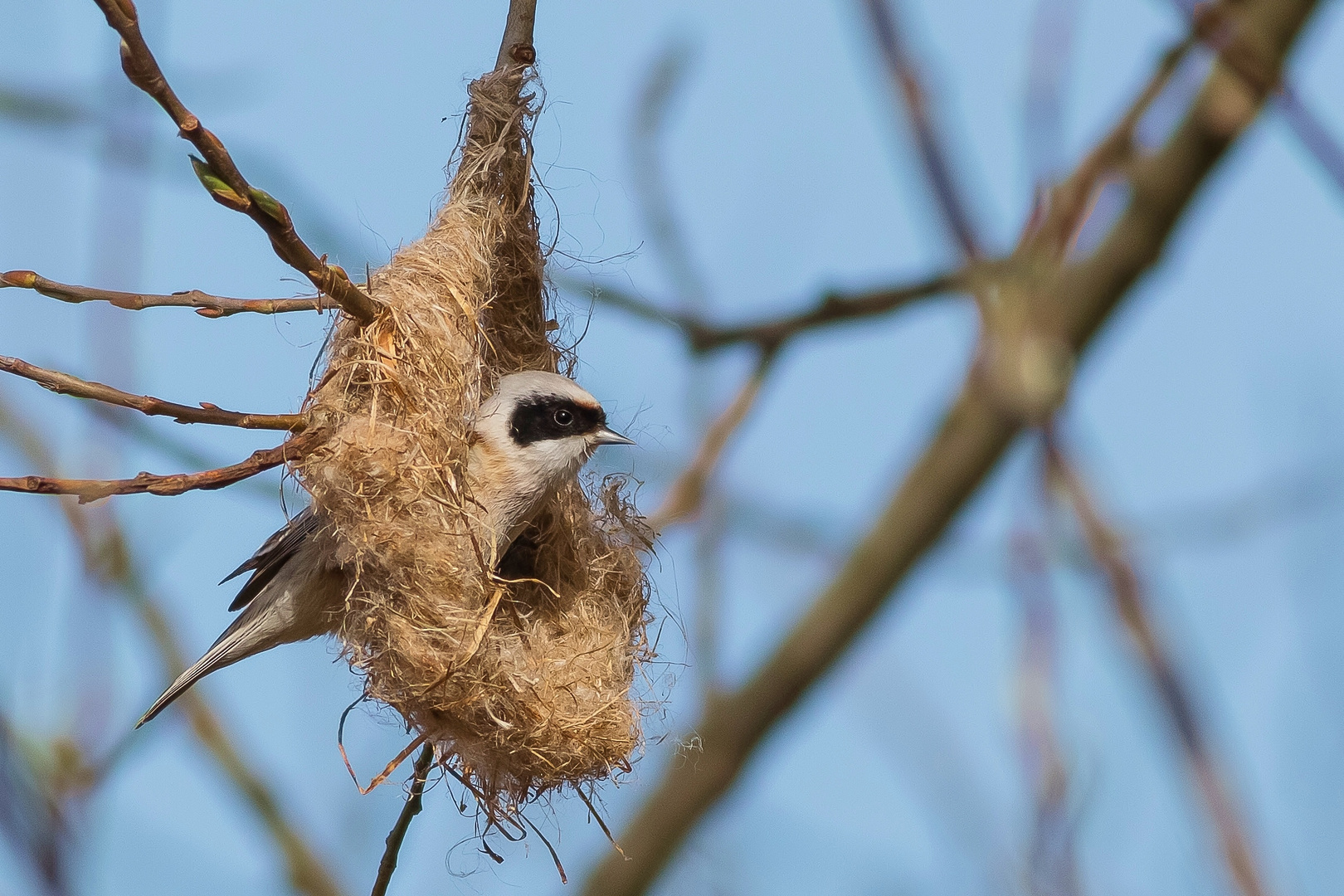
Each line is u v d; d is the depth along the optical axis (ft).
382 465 33.09
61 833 28.66
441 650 33.42
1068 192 25.14
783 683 31.35
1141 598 19.13
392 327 34.09
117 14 23.93
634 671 38.91
